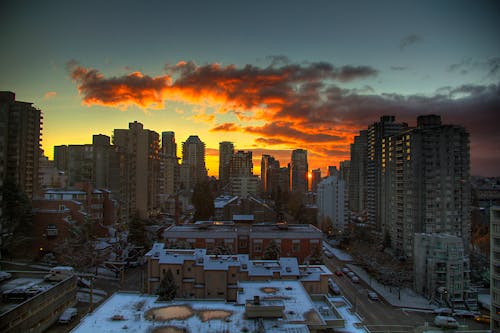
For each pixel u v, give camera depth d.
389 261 122.69
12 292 64.31
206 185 187.88
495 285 67.56
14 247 99.00
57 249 98.38
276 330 44.62
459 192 122.88
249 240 101.44
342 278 108.69
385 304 87.88
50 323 64.06
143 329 44.62
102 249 106.69
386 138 148.25
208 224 114.69
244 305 52.16
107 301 53.31
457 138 123.88
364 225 170.75
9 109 137.62
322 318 48.53
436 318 74.38
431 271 93.06
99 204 135.88
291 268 72.19
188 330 44.41
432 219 120.75
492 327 67.56
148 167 187.50
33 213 103.12
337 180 185.88
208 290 72.12
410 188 123.88
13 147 137.25
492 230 68.50
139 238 121.44
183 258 76.19
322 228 195.00
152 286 75.62
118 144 185.25
